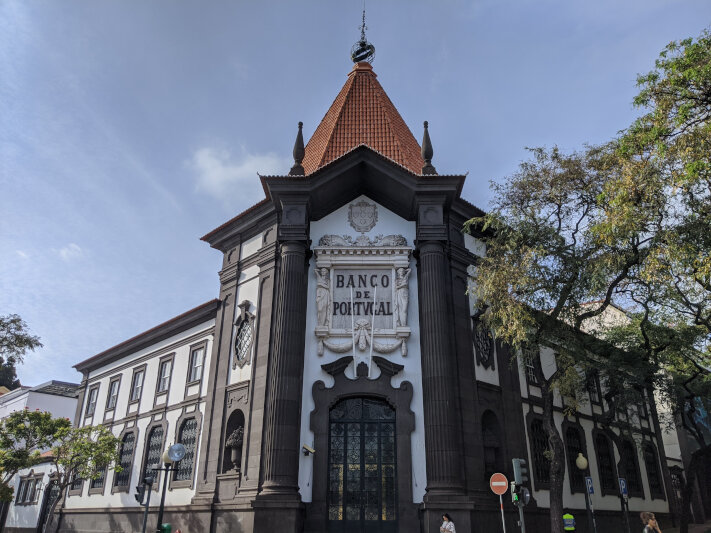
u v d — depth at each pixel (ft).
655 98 52.60
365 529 62.18
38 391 155.43
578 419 93.04
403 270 72.59
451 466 61.26
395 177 73.46
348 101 91.66
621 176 57.98
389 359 68.90
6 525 131.34
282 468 60.90
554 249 64.34
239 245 86.17
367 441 66.49
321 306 70.74
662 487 112.98
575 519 81.51
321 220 76.95
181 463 83.61
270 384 69.26
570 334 67.92
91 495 104.22
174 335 99.19
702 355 84.28
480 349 74.59
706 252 56.80
